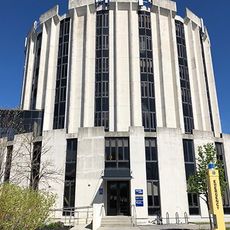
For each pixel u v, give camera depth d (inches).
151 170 1263.5
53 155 1311.5
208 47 2181.3
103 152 1282.0
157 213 1198.3
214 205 568.1
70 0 2003.0
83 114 1701.5
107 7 1975.9
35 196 479.2
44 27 2066.9
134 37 1886.1
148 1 2011.6
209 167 597.9
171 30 1936.5
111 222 1051.3
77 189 1235.2
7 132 1440.7
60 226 871.1
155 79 1802.4
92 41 1897.1
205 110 1875.0
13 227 420.8
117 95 1728.6
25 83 2098.9
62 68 1889.8
